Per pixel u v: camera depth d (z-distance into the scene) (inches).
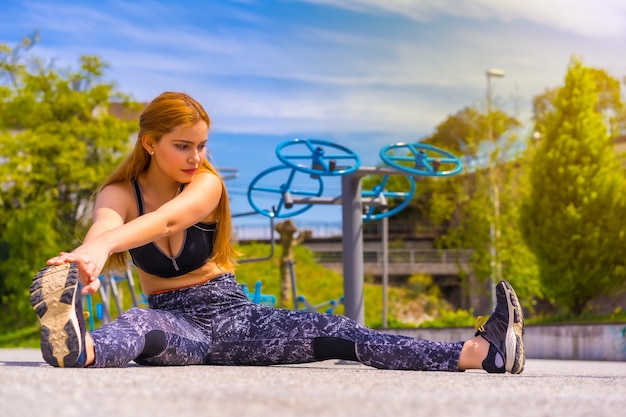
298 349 106.8
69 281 85.9
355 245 229.6
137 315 101.9
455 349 101.3
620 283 826.8
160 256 108.4
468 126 1681.8
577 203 844.0
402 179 1637.6
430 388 64.8
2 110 998.4
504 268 1063.6
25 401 44.9
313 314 108.1
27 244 971.9
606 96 1253.7
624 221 827.4
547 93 1368.1
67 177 981.8
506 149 1081.4
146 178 110.2
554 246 843.4
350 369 106.2
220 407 45.6
